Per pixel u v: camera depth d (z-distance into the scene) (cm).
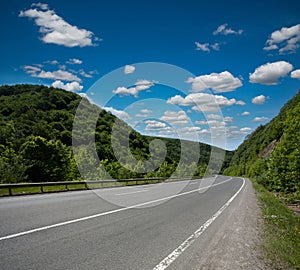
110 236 651
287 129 2152
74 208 1055
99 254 516
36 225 725
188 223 859
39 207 1052
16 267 434
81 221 806
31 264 449
